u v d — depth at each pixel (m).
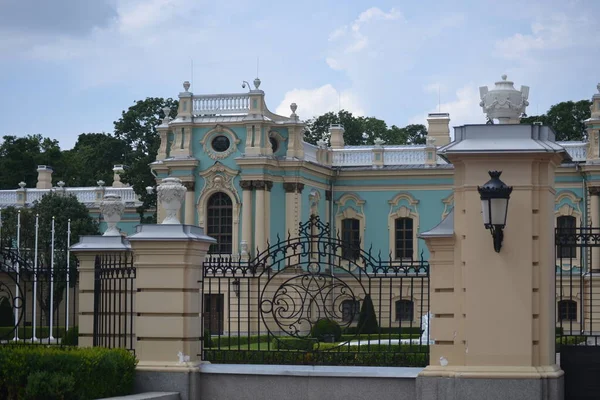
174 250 21.50
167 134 66.00
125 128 108.62
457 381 19.41
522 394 19.16
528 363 19.28
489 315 19.42
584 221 66.81
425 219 69.25
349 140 113.00
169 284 21.56
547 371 19.31
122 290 24.03
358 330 21.53
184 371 21.27
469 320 19.48
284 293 21.64
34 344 23.78
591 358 20.20
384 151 70.56
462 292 19.72
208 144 63.97
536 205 19.50
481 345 19.44
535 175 19.50
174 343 21.48
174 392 21.23
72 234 70.75
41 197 75.56
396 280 58.41
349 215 70.31
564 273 60.56
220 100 64.50
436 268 19.97
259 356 21.94
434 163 69.44
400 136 114.25
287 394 20.83
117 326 24.02
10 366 21.03
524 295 19.34
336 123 113.31
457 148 19.56
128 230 77.19
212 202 64.00
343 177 70.44
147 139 108.44
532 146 19.38
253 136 63.25
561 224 67.50
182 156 64.19
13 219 68.69
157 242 21.50
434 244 19.97
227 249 63.38
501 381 19.22
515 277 19.38
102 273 23.00
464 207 19.67
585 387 20.17
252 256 62.38
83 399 20.67
